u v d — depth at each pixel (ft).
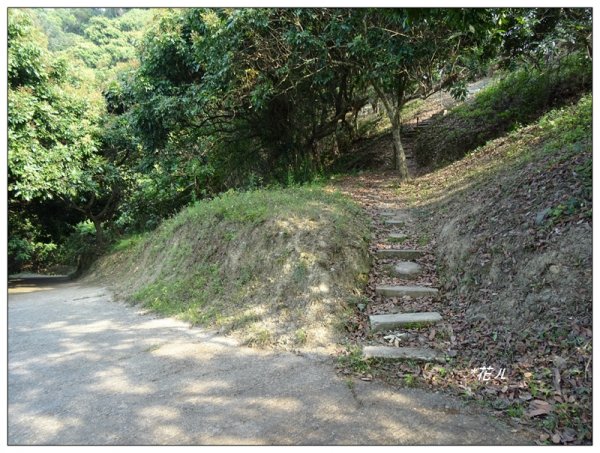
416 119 56.90
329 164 46.83
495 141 33.83
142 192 46.57
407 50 28.25
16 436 9.16
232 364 12.74
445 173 33.35
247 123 41.04
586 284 12.00
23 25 31.86
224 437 8.99
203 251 22.08
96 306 22.41
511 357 11.80
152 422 9.62
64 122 35.55
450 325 14.16
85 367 12.85
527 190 17.85
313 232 18.81
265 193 26.25
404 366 12.21
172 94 36.06
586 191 14.70
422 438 8.87
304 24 30.01
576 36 30.27
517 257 14.62
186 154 39.34
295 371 12.16
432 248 20.30
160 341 14.97
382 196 30.99
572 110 28.14
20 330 17.56
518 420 9.45
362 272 18.10
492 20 20.15
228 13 29.45
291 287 16.47
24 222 57.00
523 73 39.70
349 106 41.93
